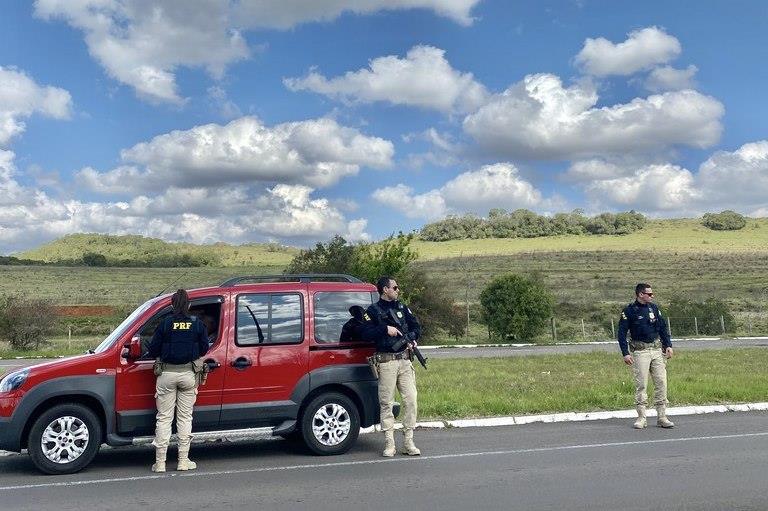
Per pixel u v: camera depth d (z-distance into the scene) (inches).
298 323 344.5
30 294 2495.1
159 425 314.0
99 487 286.0
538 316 1422.2
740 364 768.3
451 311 1414.9
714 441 374.0
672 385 554.3
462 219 5255.9
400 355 339.9
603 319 1771.7
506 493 270.1
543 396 506.9
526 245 4377.5
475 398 493.4
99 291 2652.6
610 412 457.7
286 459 338.0
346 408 346.6
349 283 361.4
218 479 298.0
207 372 321.7
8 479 302.2
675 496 264.4
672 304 1664.6
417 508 250.1
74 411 312.7
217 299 337.4
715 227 5128.0
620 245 4227.4
